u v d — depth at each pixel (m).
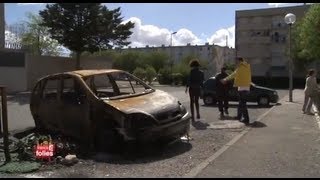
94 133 10.00
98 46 43.97
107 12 42.62
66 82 10.98
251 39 87.19
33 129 12.14
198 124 13.94
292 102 24.83
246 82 14.09
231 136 11.56
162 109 9.84
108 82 11.09
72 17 41.78
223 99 16.50
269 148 9.81
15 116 17.89
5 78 37.12
